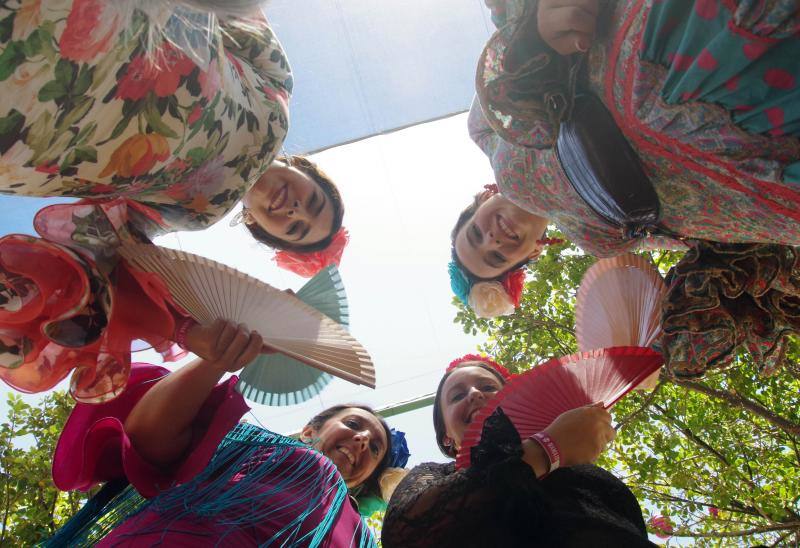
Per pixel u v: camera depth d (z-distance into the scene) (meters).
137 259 2.04
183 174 2.00
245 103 2.08
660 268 5.91
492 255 3.53
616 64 1.78
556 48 1.86
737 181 1.79
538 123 2.04
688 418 6.01
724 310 2.35
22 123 1.52
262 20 2.32
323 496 2.30
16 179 1.67
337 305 2.89
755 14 1.42
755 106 1.57
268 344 2.12
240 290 2.10
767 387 6.19
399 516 1.98
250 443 2.33
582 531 1.80
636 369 2.40
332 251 3.39
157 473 2.12
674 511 6.14
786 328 2.40
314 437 3.23
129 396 2.29
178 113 1.79
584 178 2.05
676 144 1.80
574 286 5.72
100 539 2.13
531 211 2.62
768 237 1.98
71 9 1.43
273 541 2.07
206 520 2.04
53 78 1.49
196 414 2.16
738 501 6.15
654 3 1.59
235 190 2.22
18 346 1.96
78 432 2.20
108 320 1.98
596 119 1.92
